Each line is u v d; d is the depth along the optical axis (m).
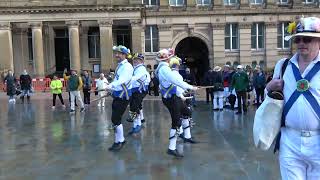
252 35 48.28
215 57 47.75
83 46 48.59
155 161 10.02
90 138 13.55
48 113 21.98
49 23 47.50
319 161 4.71
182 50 51.00
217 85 21.41
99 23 45.78
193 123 16.30
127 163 9.89
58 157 10.77
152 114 20.41
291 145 4.78
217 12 47.34
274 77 4.97
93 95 35.28
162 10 47.19
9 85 29.78
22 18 45.72
